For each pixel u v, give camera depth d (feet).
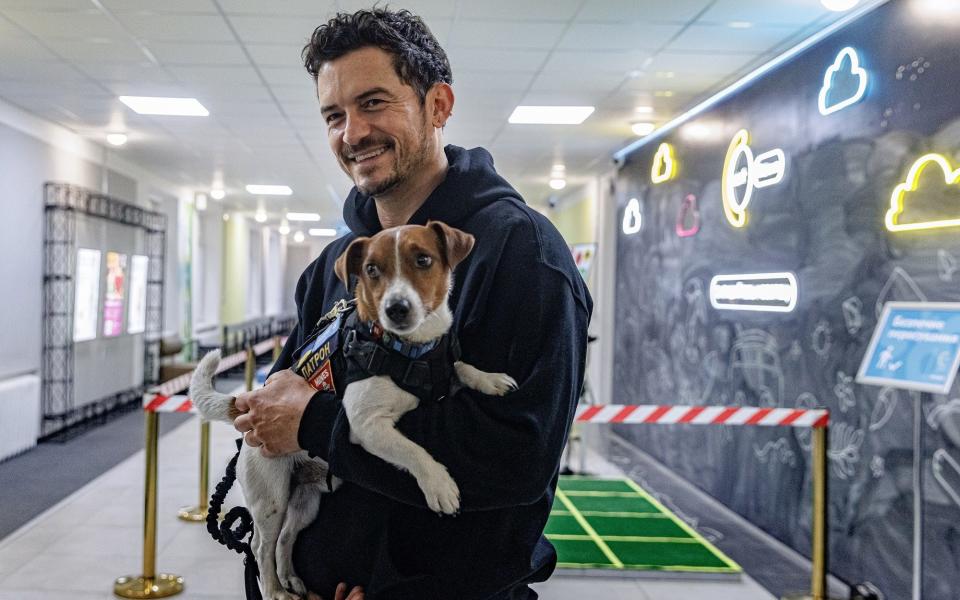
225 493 4.98
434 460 3.49
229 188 41.37
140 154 30.50
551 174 33.86
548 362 3.58
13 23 15.17
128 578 12.21
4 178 21.42
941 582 10.43
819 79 14.17
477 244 3.94
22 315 22.54
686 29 15.17
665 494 19.51
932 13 10.98
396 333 3.61
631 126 23.81
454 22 15.06
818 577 11.32
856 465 12.59
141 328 33.04
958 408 10.16
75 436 24.70
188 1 13.97
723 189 18.29
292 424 3.80
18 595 11.76
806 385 14.29
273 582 4.47
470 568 3.74
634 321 25.94
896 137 11.74
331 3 13.96
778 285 15.47
